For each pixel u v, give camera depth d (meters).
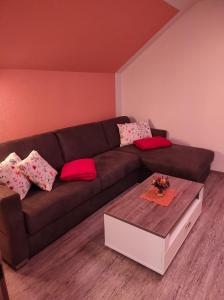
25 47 2.32
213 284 1.65
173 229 1.90
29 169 2.12
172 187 2.25
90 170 2.41
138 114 4.11
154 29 3.23
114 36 2.94
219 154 3.40
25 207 1.88
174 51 3.44
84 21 2.39
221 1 2.93
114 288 1.65
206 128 3.42
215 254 1.92
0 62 2.37
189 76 3.40
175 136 3.77
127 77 4.05
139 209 1.91
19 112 2.73
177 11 3.04
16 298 1.59
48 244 2.06
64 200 2.08
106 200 2.66
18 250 1.78
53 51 2.62
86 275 1.76
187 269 1.78
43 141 2.65
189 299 1.55
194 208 2.19
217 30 3.04
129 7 2.51
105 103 3.93
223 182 3.16
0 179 1.94
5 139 2.66
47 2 1.94
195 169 2.65
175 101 3.62
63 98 3.21
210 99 3.29
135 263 1.86
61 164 2.77
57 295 1.61
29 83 2.77
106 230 1.97
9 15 1.87
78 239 2.15
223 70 3.11
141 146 3.29
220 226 2.25
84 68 3.34
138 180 3.19
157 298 1.57
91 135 3.22
